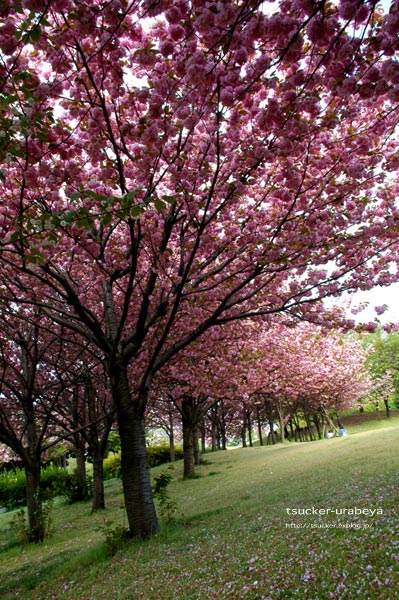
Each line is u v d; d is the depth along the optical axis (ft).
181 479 60.49
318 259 27.61
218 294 33.01
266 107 15.75
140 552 23.16
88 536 33.88
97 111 17.80
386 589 12.35
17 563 29.30
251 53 14.53
